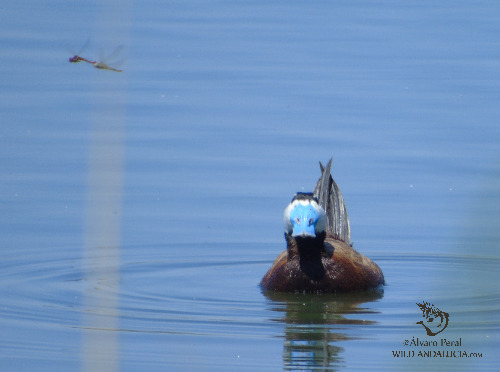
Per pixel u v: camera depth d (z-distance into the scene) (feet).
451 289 52.08
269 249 60.44
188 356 40.52
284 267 52.54
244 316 47.16
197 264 57.62
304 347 41.63
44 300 49.98
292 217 51.03
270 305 49.42
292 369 38.55
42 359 40.60
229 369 38.78
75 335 43.86
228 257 59.11
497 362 39.06
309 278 51.75
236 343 42.50
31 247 59.36
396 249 60.08
